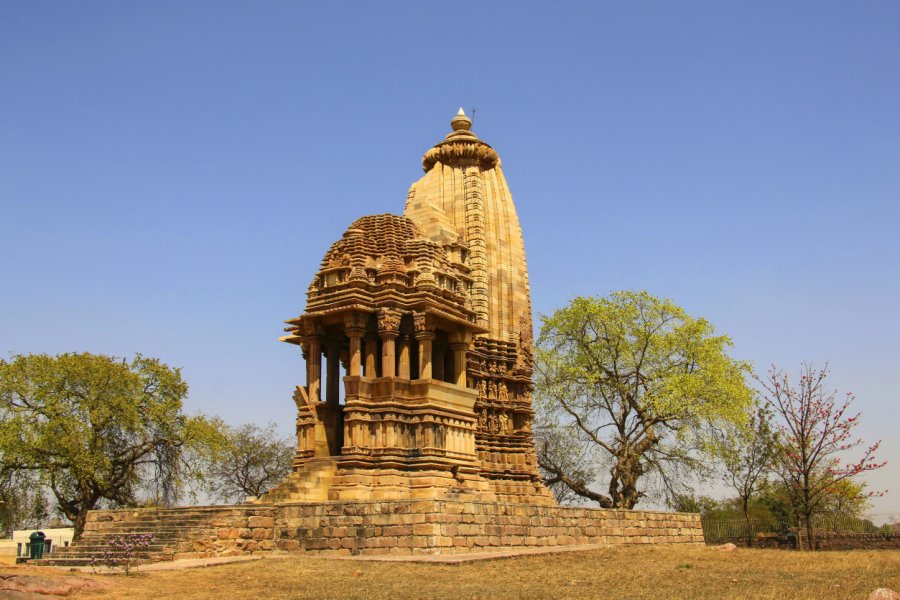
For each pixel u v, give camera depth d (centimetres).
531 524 4119
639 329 6944
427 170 6012
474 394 4822
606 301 7062
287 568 3112
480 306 5456
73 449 5719
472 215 5638
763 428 7256
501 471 5381
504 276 5741
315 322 4703
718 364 6625
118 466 6269
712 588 2788
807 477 6300
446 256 5047
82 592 2516
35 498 6072
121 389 6103
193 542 3500
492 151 5944
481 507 3809
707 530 7231
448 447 4531
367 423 4425
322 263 4788
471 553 3616
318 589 2686
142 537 3512
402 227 4925
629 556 3850
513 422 5597
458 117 6084
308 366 4703
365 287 4609
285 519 3772
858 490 7756
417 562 3244
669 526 5444
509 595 2588
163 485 6369
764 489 7456
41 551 4538
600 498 7131
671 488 6788
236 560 3328
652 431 6756
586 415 7056
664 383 6600
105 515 4031
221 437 6494
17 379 5850
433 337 4684
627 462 6662
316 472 4275
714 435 6544
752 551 4406
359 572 3022
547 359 7088
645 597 2575
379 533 3588
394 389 4484
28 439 5744
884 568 3416
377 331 4672
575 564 3469
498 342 5569
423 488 4319
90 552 3556
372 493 4250
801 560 3825
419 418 4481
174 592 2602
